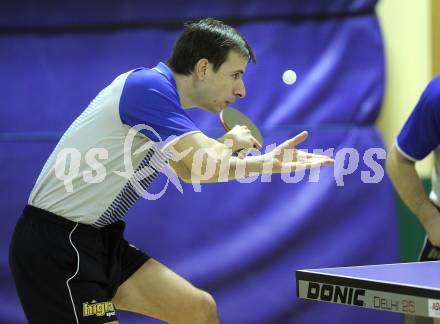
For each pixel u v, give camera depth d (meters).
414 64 14.23
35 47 14.15
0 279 13.99
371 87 13.86
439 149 9.30
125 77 7.86
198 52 8.02
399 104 14.24
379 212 13.82
